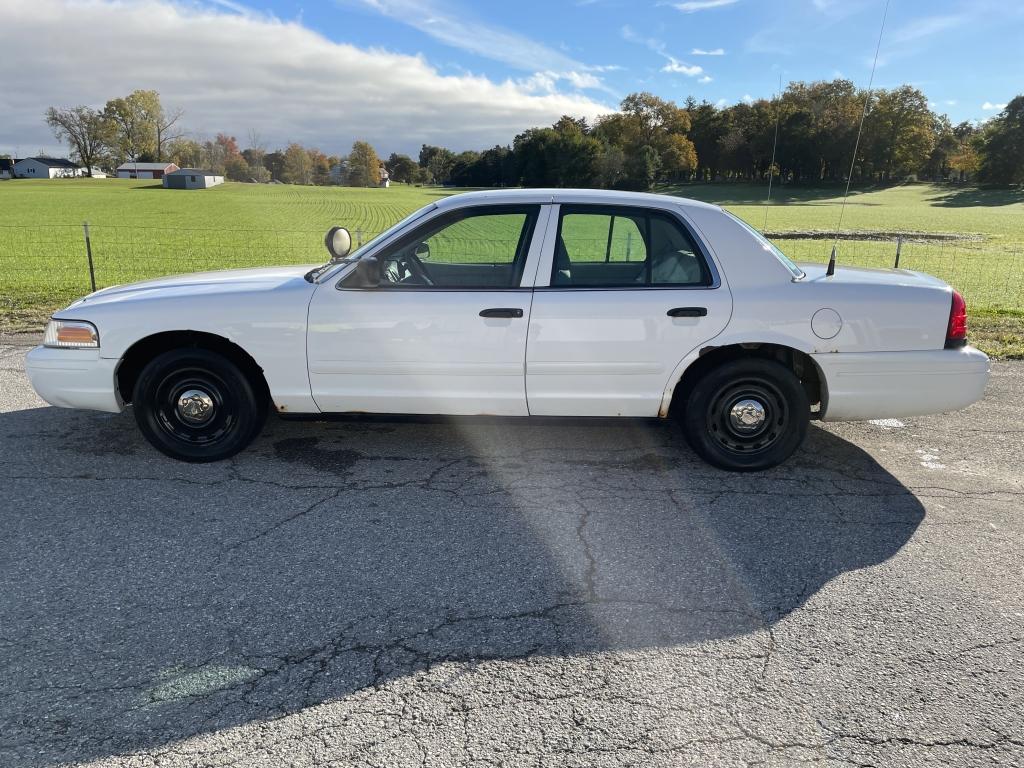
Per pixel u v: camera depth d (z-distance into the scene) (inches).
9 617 112.3
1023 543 141.1
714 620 114.3
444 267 168.6
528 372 162.4
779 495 161.9
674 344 160.4
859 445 194.9
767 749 86.9
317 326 163.3
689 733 89.4
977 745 88.0
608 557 134.1
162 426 172.6
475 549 136.3
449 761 84.2
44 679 98.0
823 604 119.3
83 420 204.7
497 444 190.5
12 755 84.5
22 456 178.4
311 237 1163.9
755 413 167.6
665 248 162.9
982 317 402.6
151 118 5452.8
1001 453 189.8
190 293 168.2
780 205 2903.5
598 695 96.3
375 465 175.8
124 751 85.4
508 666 102.3
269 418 208.2
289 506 153.3
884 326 160.4
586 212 163.0
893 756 86.0
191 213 2087.8
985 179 4286.4
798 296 160.2
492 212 164.4
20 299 423.2
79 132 5270.7
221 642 106.8
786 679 100.0
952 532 145.5
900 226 1699.1
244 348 165.2
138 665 101.3
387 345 162.7
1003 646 108.0
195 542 137.3
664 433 199.5
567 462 179.0
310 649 105.5
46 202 2593.5
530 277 161.5
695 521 148.9
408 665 102.3
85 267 693.3
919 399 163.6
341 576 126.0
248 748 86.0
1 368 261.0
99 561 129.9
